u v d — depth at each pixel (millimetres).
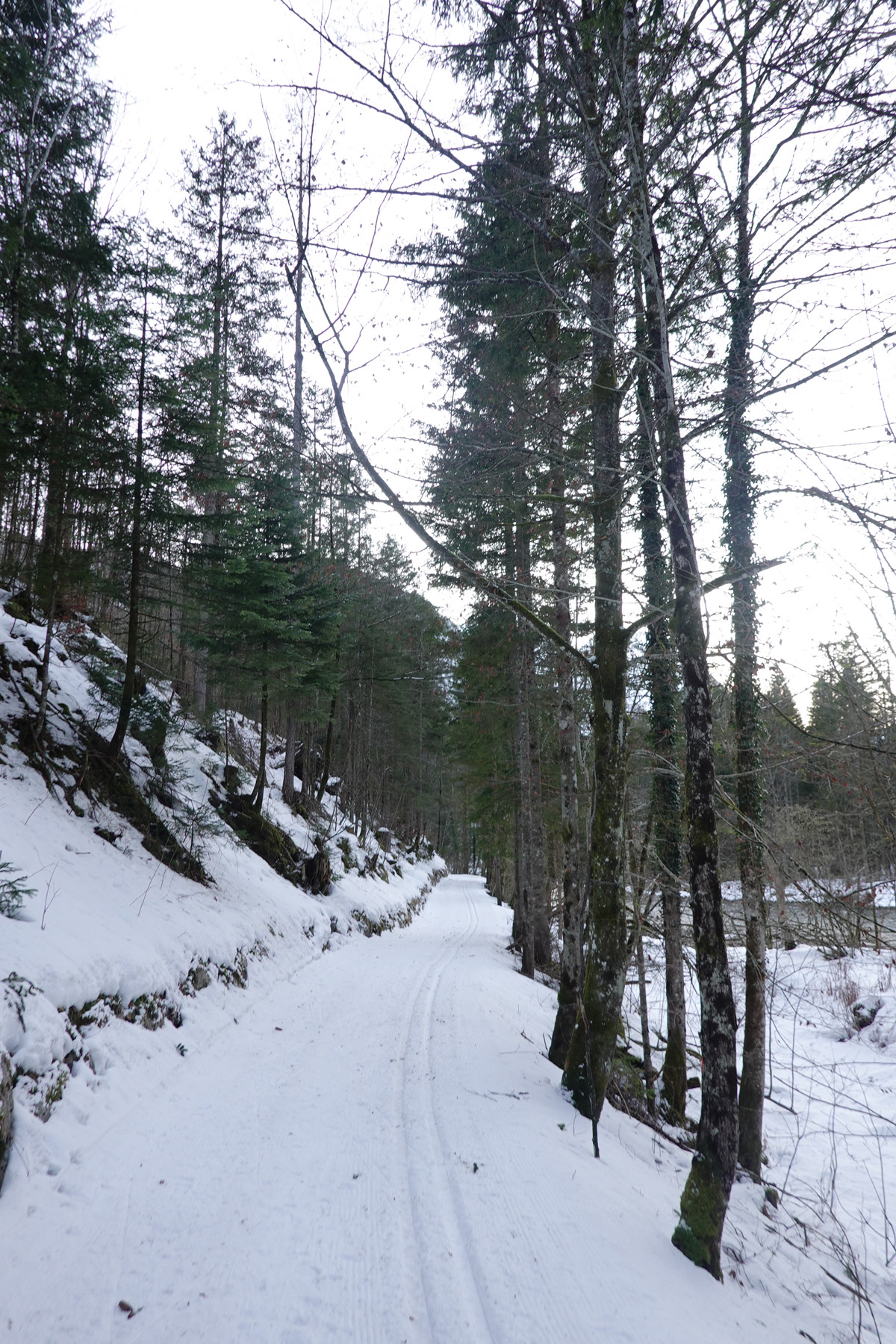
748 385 4211
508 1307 2953
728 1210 5309
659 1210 4355
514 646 14180
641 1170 5125
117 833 8969
